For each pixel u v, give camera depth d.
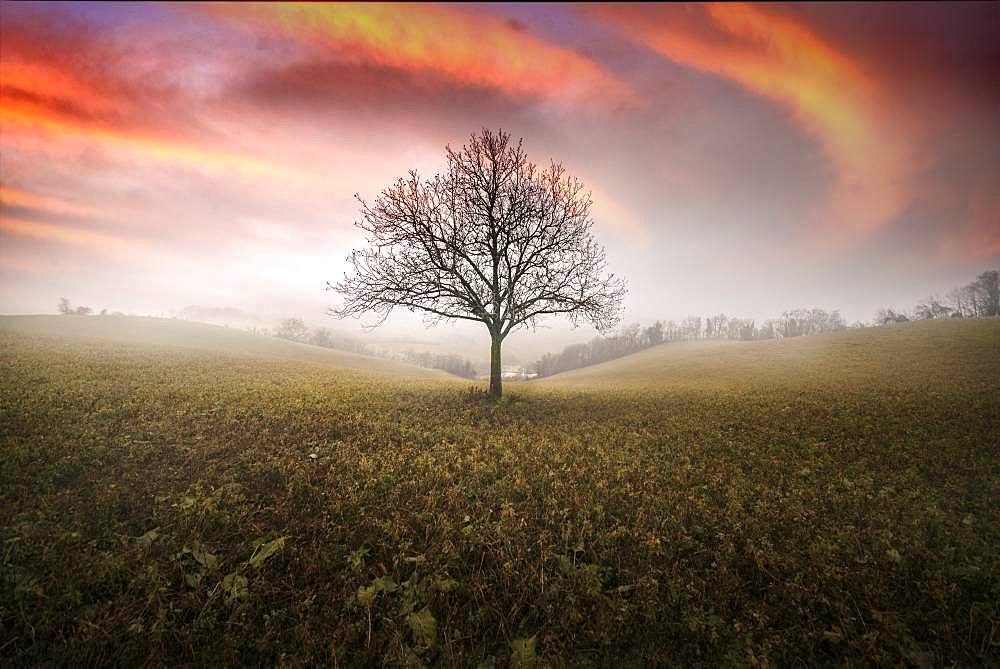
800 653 4.11
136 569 4.86
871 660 4.01
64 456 7.76
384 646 4.14
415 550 5.52
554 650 4.11
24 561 4.87
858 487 8.02
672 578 5.03
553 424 13.44
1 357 21.84
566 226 18.92
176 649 4.04
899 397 19.67
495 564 5.30
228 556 5.23
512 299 17.89
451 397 18.47
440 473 8.16
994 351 39.38
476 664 4.03
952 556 5.46
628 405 18.47
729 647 4.12
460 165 18.36
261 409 12.74
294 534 5.79
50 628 4.05
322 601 4.64
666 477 8.41
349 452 9.18
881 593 4.77
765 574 5.16
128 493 6.67
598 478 8.28
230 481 7.37
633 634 4.31
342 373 33.97
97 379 16.69
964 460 9.43
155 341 49.19
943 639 4.21
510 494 7.39
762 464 9.41
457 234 18.38
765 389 27.33
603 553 5.54
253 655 4.06
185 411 11.77
